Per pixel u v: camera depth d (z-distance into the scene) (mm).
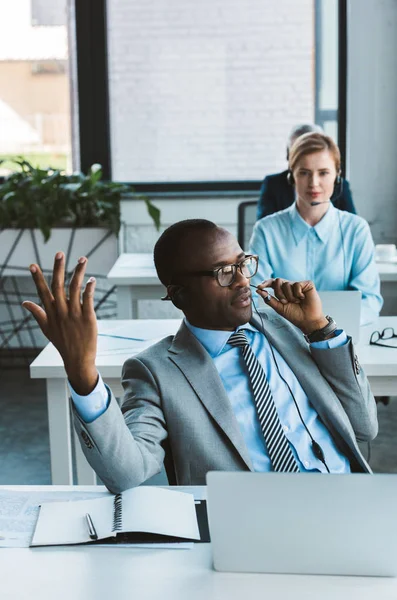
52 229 4809
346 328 2426
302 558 1183
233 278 1612
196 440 1542
